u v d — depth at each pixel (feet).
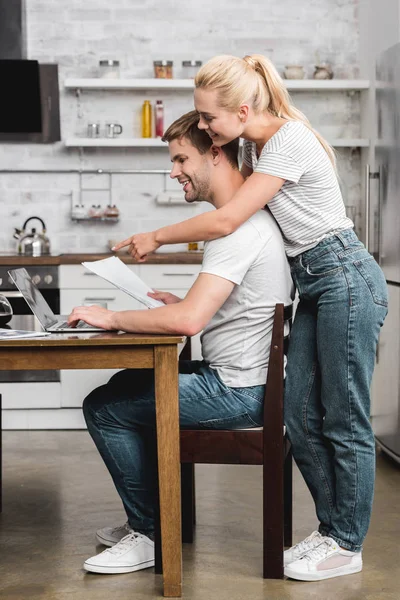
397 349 15.07
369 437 9.90
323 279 9.71
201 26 21.06
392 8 18.40
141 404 9.75
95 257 18.56
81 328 9.77
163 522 9.27
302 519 12.30
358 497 9.89
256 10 21.08
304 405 10.10
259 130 9.80
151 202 21.33
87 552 10.86
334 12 21.17
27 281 10.28
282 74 21.21
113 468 10.11
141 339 8.90
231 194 9.75
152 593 9.47
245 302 9.61
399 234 14.92
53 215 21.26
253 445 9.58
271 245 9.59
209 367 9.90
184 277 18.60
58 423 18.63
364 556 10.70
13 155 21.15
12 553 10.87
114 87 20.21
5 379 18.52
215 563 10.40
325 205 9.71
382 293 9.75
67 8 20.90
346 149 21.33
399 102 14.88
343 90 21.09
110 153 21.20
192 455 9.59
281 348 9.44
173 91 21.08
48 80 20.84
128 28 20.99
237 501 13.14
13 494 13.62
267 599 9.29
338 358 9.64
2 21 20.29
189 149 9.70
